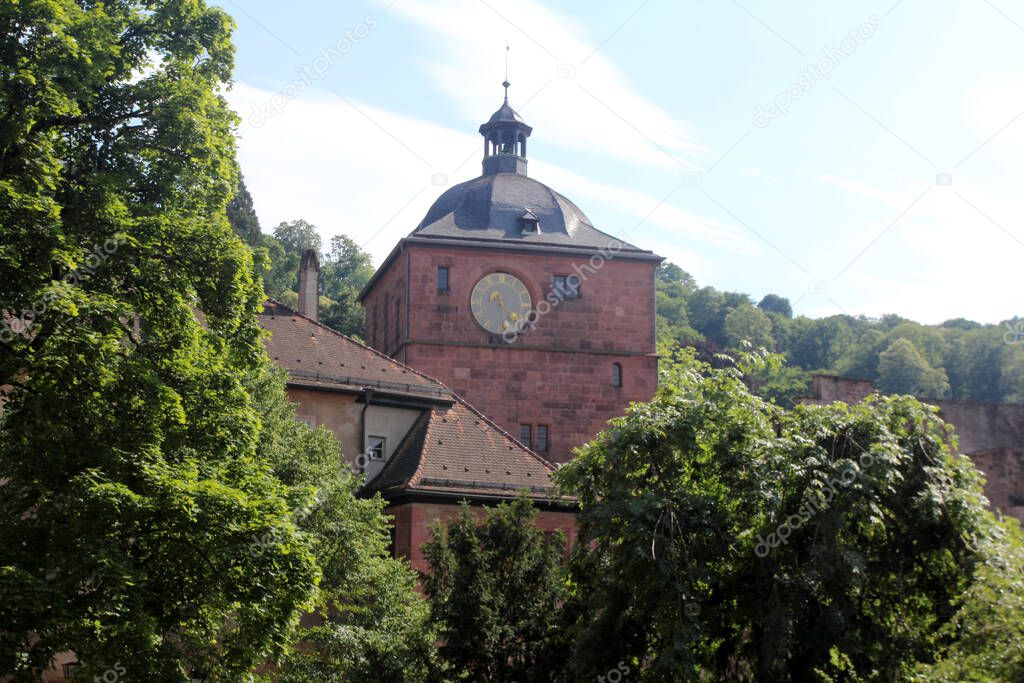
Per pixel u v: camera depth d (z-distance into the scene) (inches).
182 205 978.1
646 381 2081.7
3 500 845.2
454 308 2038.6
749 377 2893.7
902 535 909.8
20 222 815.7
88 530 782.5
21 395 842.8
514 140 2261.3
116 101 956.6
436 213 2194.9
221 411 910.4
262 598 816.3
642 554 861.2
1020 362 3437.5
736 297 4133.9
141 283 887.7
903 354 3373.5
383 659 1029.8
